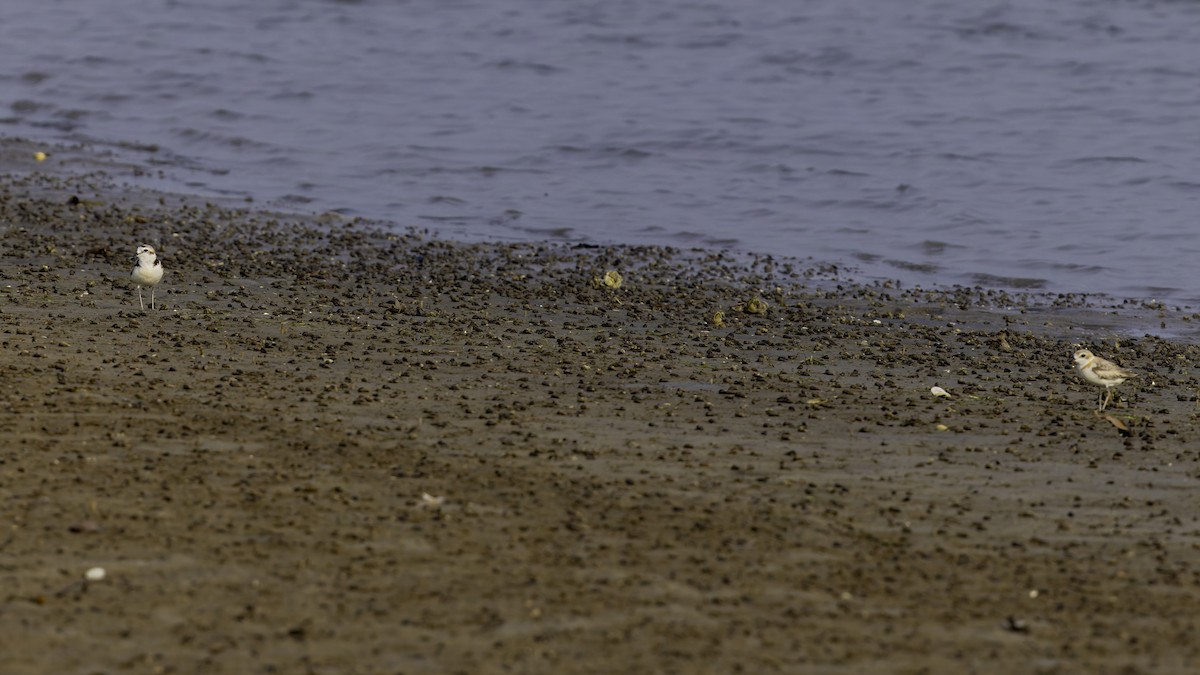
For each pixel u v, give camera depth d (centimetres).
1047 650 3275
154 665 3031
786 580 3650
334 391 5409
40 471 4150
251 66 17162
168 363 5691
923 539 4025
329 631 3225
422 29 19962
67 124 13962
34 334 6041
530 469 4506
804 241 10069
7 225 9119
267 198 11031
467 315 7219
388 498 4119
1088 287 8850
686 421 5266
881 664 3175
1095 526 4203
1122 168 12350
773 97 15762
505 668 3084
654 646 3219
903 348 6975
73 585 3388
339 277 8062
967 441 5153
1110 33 19138
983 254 9688
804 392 5850
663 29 19775
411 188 11631
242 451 4488
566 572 3625
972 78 16775
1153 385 6341
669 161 12794
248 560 3597
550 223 10519
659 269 8931
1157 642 3331
